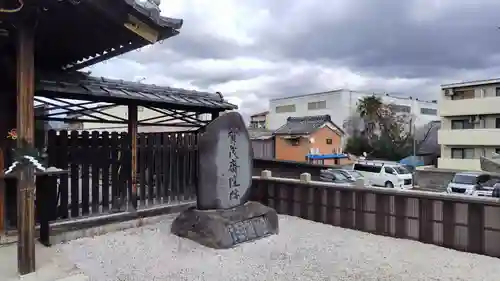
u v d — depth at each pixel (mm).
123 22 4113
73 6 3836
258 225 6336
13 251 4789
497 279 4629
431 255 5605
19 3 3631
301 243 6090
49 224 5559
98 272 4523
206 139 6008
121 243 5719
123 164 6633
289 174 22344
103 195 6375
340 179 19172
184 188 7730
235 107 8031
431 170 24766
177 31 4555
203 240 5719
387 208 6746
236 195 6312
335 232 6910
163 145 7371
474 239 5750
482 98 24188
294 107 41688
